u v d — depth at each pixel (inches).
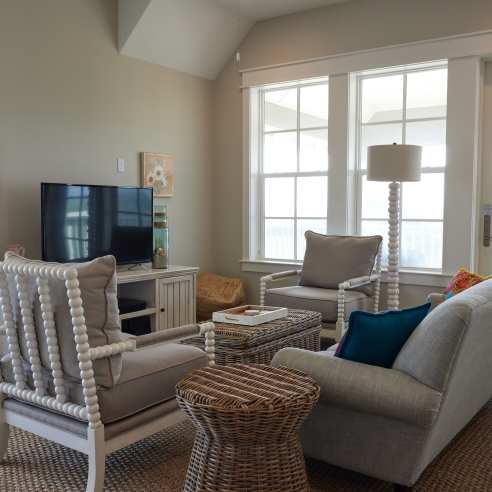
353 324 81.7
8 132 146.3
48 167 156.3
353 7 178.1
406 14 168.4
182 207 201.8
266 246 208.4
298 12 189.5
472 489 84.7
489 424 110.3
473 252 164.2
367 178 158.9
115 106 174.7
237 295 194.7
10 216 147.7
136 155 182.9
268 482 70.5
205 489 71.9
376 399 75.7
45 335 80.9
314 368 82.0
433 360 73.3
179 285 176.6
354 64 178.2
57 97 157.6
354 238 171.2
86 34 164.7
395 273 164.6
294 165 199.9
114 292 80.3
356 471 82.8
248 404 67.7
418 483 86.4
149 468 92.5
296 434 74.2
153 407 87.0
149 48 180.9
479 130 163.3
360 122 185.2
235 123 207.6
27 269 78.5
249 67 202.2
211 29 190.5
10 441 102.7
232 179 210.1
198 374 79.8
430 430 74.7
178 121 197.8
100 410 78.7
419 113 173.9
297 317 131.9
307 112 196.1
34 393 85.6
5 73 144.6
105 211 162.1
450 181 163.0
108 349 78.0
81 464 93.5
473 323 72.6
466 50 158.2
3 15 143.5
